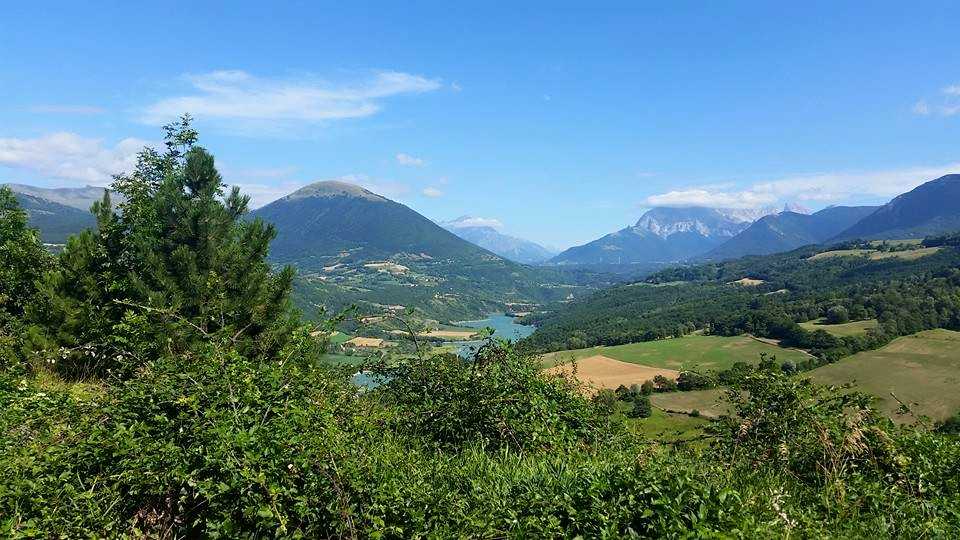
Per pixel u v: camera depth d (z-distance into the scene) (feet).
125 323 22.80
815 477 19.98
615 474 16.20
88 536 13.43
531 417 22.72
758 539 13.65
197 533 14.83
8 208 61.46
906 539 15.70
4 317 43.68
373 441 17.99
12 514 13.30
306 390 18.79
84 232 46.55
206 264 43.32
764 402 22.41
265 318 43.11
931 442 21.09
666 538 13.38
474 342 25.20
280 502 13.76
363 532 13.93
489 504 15.29
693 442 22.99
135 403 16.96
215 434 14.46
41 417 17.58
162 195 44.83
